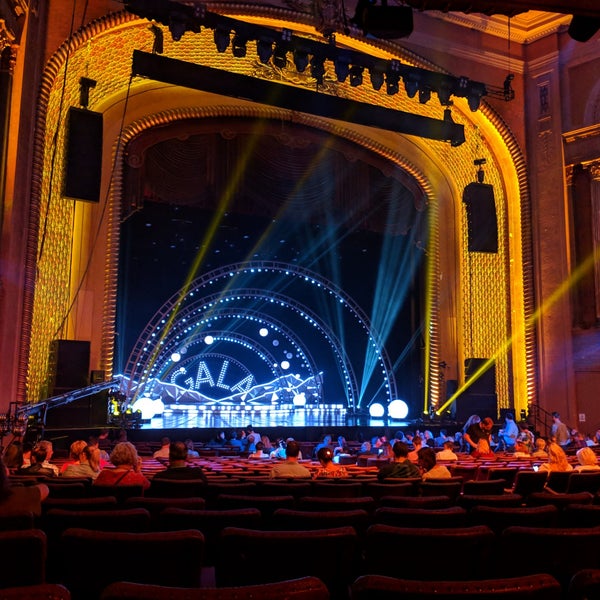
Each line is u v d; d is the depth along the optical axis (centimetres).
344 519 355
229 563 292
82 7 1477
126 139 1786
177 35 1259
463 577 298
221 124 1964
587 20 724
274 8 1623
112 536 269
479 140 1984
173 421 2225
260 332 2528
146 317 2259
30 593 172
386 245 2395
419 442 1084
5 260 1256
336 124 2020
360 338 2533
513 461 1053
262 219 2214
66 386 1425
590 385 1795
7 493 362
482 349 2002
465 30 1925
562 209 1881
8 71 1270
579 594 211
